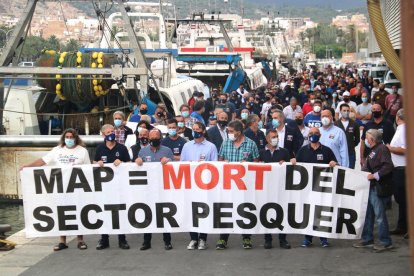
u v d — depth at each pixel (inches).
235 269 351.3
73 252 398.0
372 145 382.6
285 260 369.1
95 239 433.7
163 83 784.9
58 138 586.2
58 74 653.9
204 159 396.5
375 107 475.8
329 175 386.3
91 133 715.4
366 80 1556.3
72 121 711.1
